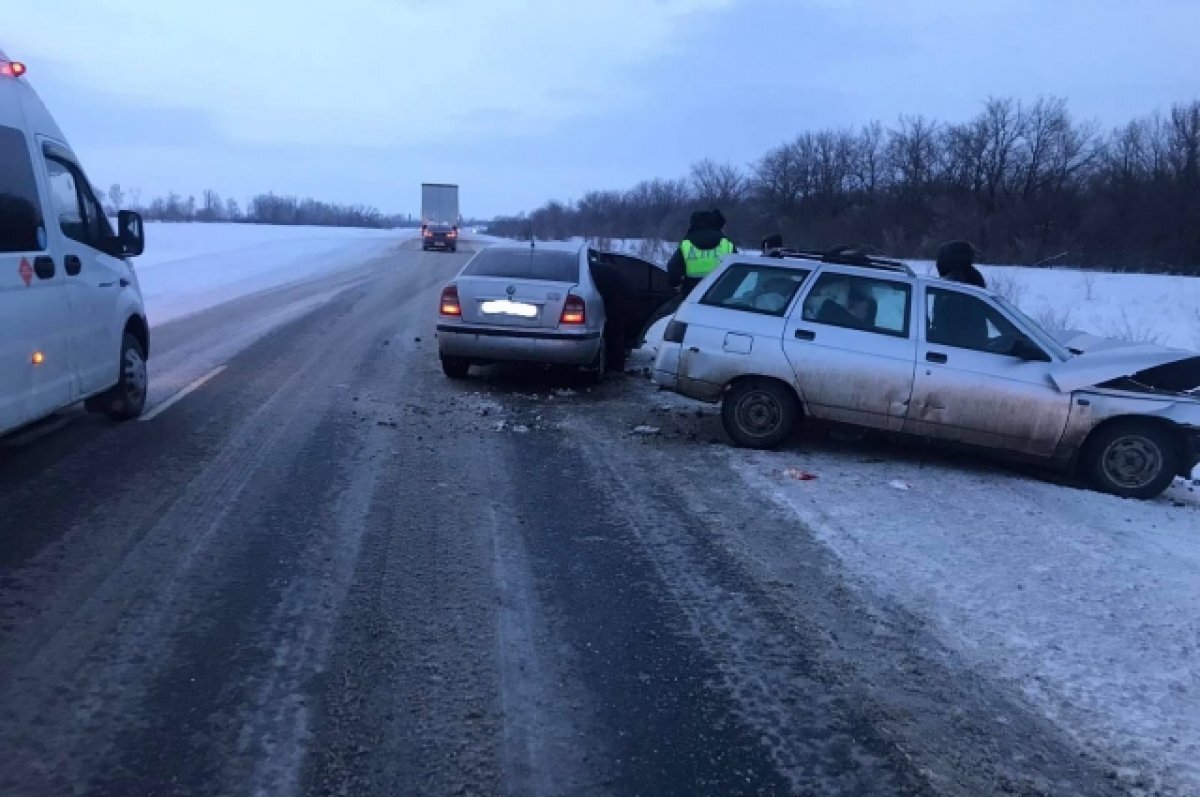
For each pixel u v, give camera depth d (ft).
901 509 20.07
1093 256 173.99
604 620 13.87
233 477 20.42
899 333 24.18
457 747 10.41
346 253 151.23
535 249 35.09
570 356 32.04
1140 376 23.00
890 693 12.03
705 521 18.70
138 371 25.96
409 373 35.50
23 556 15.39
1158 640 13.92
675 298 40.40
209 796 9.37
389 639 12.94
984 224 193.16
